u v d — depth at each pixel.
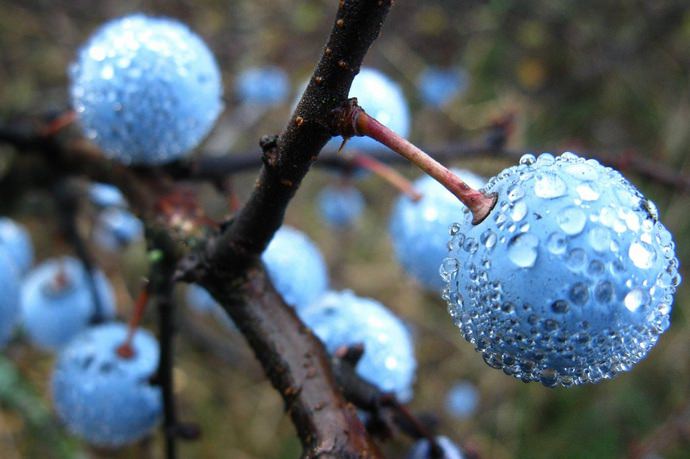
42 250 0.20
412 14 0.23
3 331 0.11
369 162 0.11
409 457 0.09
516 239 0.07
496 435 0.19
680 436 0.15
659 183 0.11
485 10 0.23
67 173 0.11
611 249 0.07
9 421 0.17
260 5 0.22
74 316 0.13
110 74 0.09
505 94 0.23
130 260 0.18
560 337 0.07
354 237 0.22
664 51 0.23
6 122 0.12
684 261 0.20
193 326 0.16
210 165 0.11
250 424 0.19
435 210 0.10
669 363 0.19
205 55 0.10
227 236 0.08
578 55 0.23
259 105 0.21
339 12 0.07
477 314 0.07
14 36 0.21
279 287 0.10
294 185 0.08
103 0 0.21
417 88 0.23
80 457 0.15
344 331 0.09
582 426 0.19
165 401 0.09
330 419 0.08
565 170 0.07
